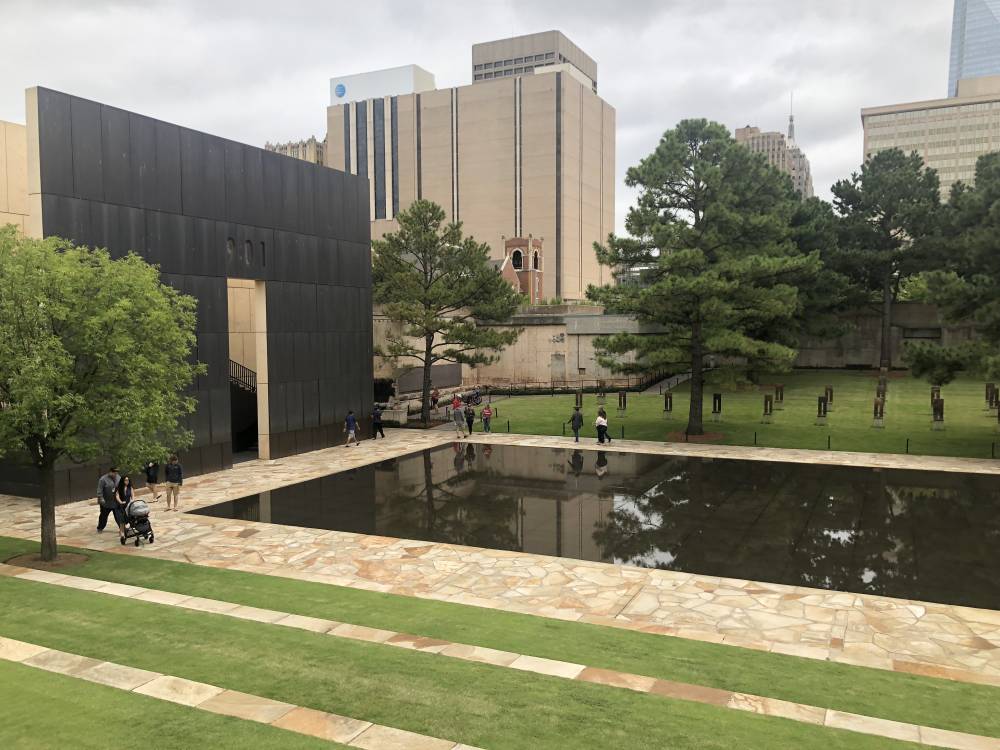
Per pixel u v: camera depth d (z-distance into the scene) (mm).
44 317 14680
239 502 22406
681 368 34500
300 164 31406
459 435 36062
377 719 8094
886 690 9594
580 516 20344
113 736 7504
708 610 13289
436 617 12555
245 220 28609
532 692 8906
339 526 19562
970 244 28391
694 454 29438
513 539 18219
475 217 122500
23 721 7844
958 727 8422
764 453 29344
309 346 31969
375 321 43250
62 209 22047
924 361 28734
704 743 7562
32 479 22625
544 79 116438
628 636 11758
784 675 10117
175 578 14953
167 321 16484
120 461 16062
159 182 25109
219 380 27500
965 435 31359
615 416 39969
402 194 128750
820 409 34906
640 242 33094
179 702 8461
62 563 15977
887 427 33750
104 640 10844
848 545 17266
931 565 15773
